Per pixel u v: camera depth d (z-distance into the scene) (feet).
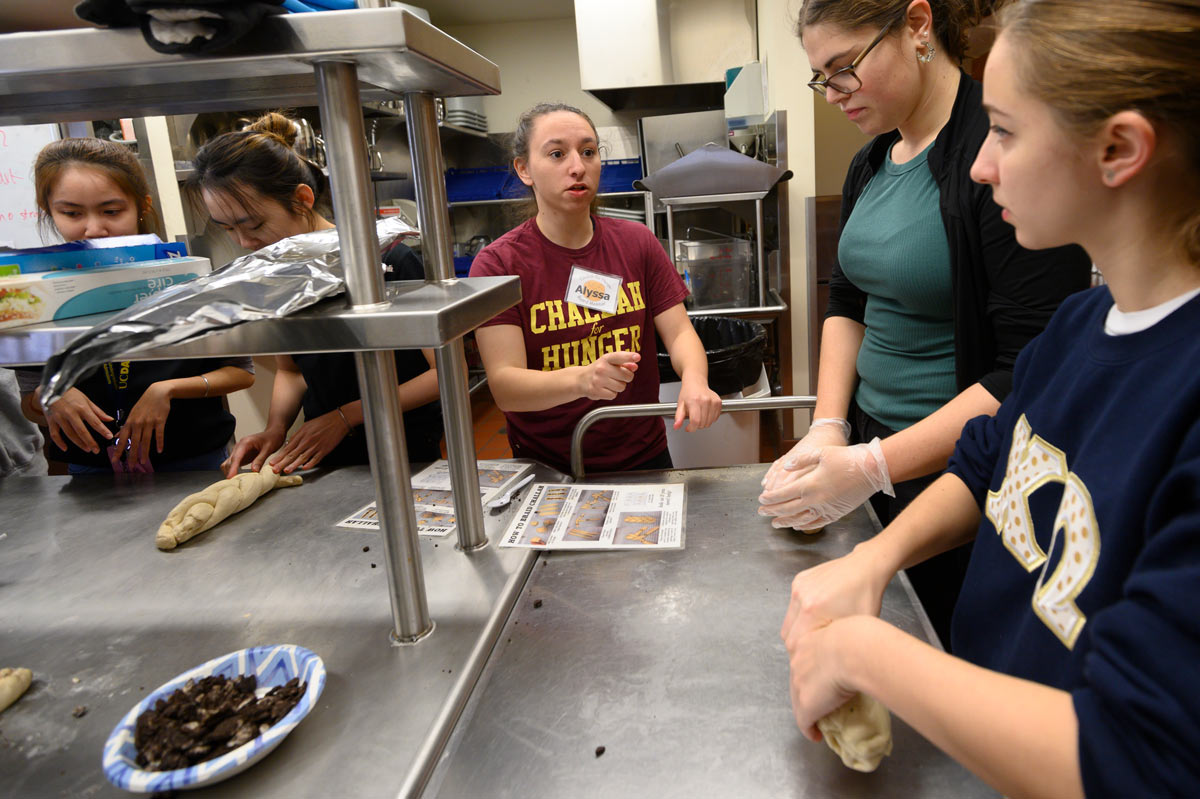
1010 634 2.07
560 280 5.05
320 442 4.85
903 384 4.17
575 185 4.78
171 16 2.02
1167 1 1.41
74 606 3.20
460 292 2.68
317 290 2.33
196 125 9.76
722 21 12.80
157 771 2.05
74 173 4.81
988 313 3.52
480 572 3.22
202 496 4.00
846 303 4.80
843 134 12.12
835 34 3.54
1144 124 1.42
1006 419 2.36
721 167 9.83
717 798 2.00
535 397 4.46
